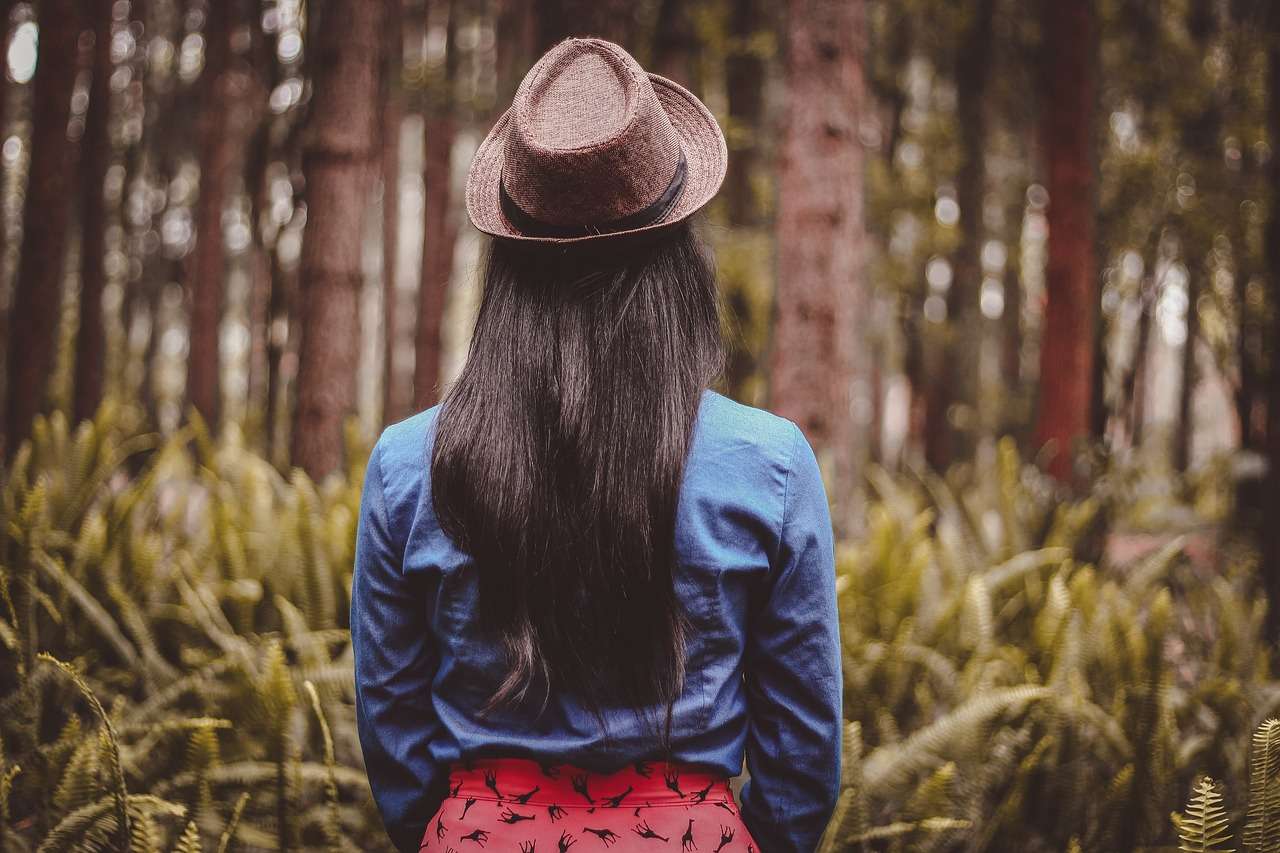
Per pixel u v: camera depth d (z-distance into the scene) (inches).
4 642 100.7
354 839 89.0
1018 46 418.9
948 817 84.7
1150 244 351.6
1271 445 136.3
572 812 41.3
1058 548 152.8
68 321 470.9
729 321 49.1
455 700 43.1
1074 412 257.1
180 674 110.5
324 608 118.1
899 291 491.2
